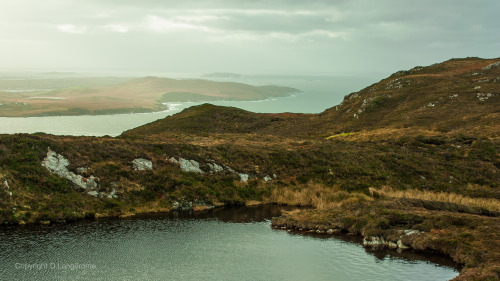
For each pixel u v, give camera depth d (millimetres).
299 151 71375
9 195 42438
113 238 39375
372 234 39906
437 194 59031
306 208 54281
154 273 31969
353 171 65625
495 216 47406
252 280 31156
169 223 45312
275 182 61406
